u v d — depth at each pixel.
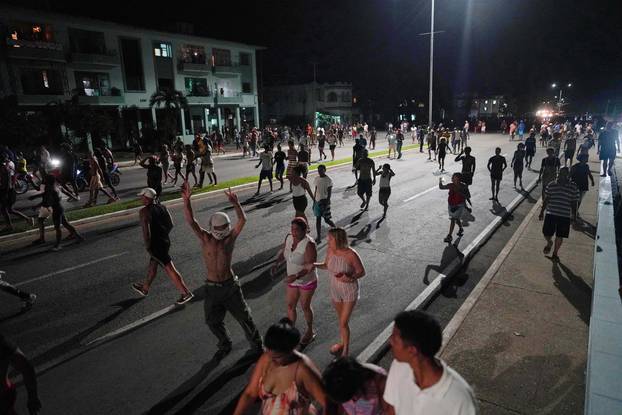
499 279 7.18
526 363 4.79
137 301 6.82
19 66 29.56
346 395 2.39
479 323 5.71
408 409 2.21
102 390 4.64
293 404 2.74
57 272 8.11
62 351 5.42
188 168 16.27
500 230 10.70
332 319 6.13
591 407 3.83
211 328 5.12
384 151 30.84
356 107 71.75
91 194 13.81
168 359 5.22
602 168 17.94
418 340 2.10
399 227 10.91
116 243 9.91
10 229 10.84
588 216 11.09
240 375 4.89
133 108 36.38
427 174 19.73
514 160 15.88
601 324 5.34
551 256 8.23
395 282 7.44
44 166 17.27
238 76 46.44
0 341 3.18
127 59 36.31
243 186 16.89
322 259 8.66
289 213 12.53
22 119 25.44
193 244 9.68
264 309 6.47
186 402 4.45
